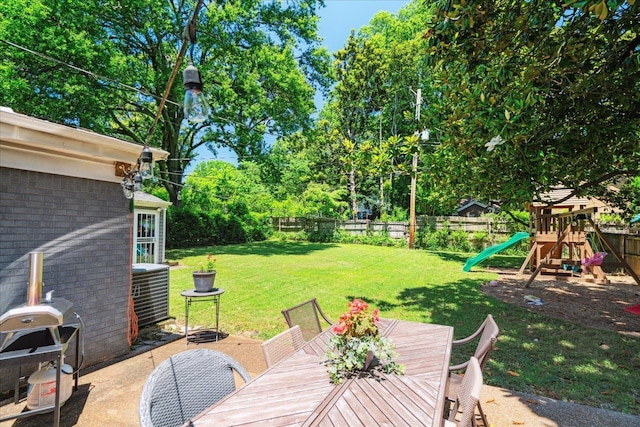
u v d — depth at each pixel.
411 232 15.30
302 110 14.29
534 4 3.26
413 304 5.80
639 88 3.38
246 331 4.44
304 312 2.98
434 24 3.67
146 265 4.84
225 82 12.94
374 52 21.59
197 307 5.50
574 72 3.36
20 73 9.17
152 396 1.58
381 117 22.98
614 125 3.66
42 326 2.32
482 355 2.16
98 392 2.84
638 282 7.04
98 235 3.46
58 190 3.13
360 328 1.96
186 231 14.64
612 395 2.81
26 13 8.65
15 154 2.81
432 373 1.87
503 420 2.42
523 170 4.23
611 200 8.98
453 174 5.73
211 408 1.51
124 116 14.09
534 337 4.23
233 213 17.86
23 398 2.69
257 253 12.78
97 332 3.42
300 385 1.73
